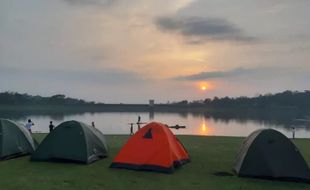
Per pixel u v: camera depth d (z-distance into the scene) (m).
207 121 117.81
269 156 11.30
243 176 11.41
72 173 11.63
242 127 82.50
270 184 10.68
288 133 56.81
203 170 12.41
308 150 17.72
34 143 15.34
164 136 12.41
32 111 163.12
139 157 12.19
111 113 186.38
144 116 148.88
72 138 13.34
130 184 10.45
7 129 14.15
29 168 12.30
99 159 13.84
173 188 10.12
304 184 10.77
